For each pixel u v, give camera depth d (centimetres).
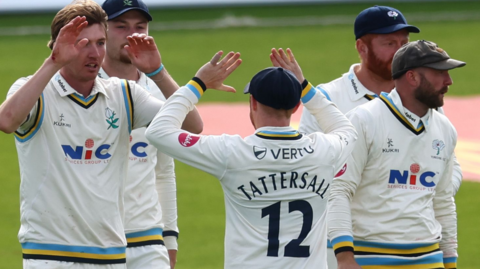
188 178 3762
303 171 1273
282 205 1272
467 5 9700
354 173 1496
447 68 1449
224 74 1348
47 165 1359
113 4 1744
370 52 1759
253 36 8162
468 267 2494
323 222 1309
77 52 1279
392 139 1503
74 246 1379
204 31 8469
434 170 1521
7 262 2569
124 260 1441
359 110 1527
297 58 7000
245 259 1270
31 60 6938
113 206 1409
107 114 1398
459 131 4391
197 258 2606
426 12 9331
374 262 1518
